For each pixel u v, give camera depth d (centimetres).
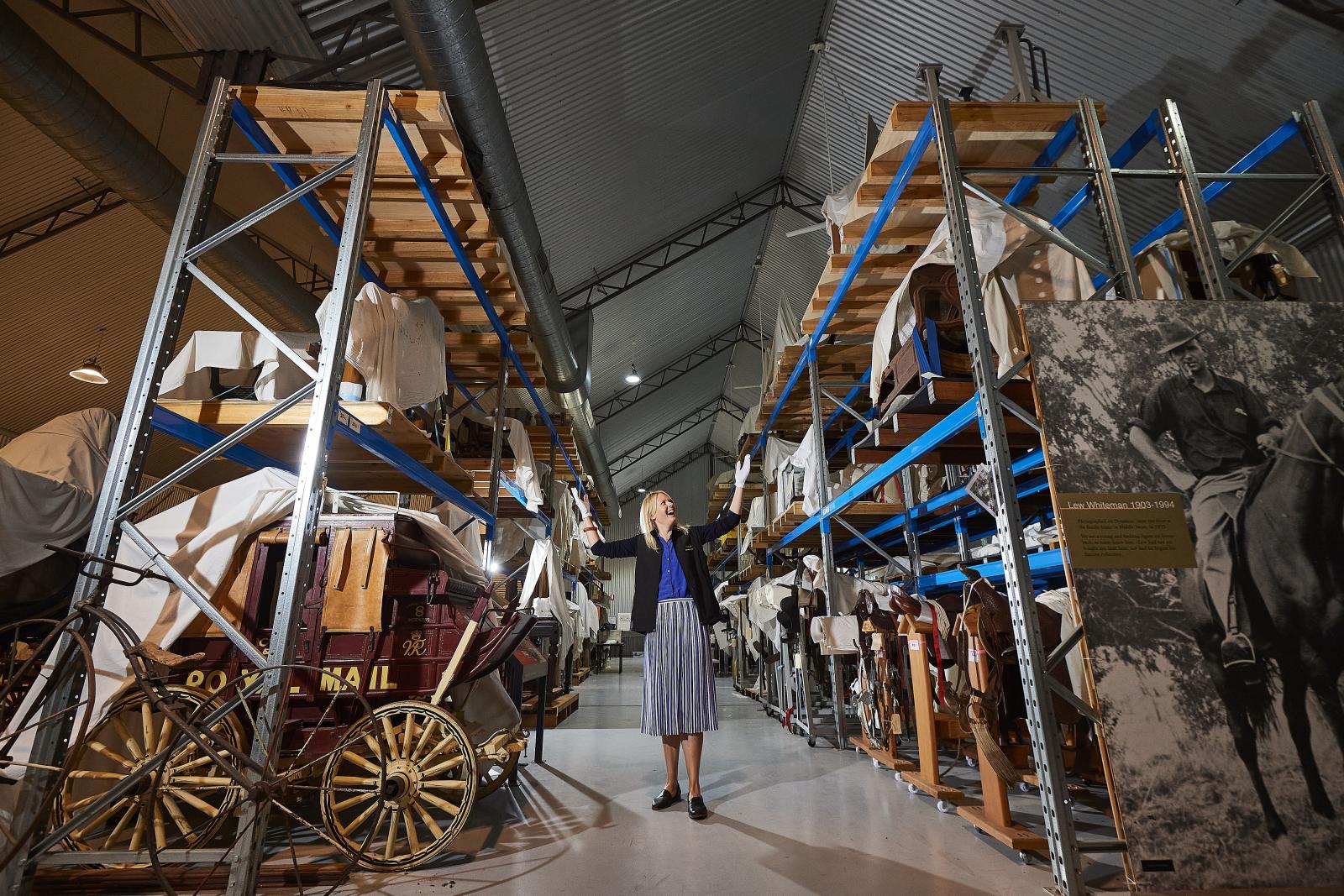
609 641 1953
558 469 1330
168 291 288
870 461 441
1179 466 237
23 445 478
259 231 888
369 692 307
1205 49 556
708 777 451
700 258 1325
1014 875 253
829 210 467
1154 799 208
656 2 648
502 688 387
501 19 592
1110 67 604
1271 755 212
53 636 209
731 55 771
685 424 2408
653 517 387
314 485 259
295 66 552
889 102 798
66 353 1002
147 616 267
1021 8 589
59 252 856
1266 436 239
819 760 511
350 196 301
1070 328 251
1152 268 328
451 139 364
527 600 391
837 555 913
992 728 295
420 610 322
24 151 721
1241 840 205
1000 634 298
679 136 900
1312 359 248
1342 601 223
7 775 237
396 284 496
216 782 258
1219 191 368
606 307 1322
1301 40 522
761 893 237
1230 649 220
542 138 771
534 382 694
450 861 276
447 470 457
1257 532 230
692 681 357
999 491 246
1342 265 619
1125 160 350
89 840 278
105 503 260
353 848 258
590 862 273
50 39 570
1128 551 228
